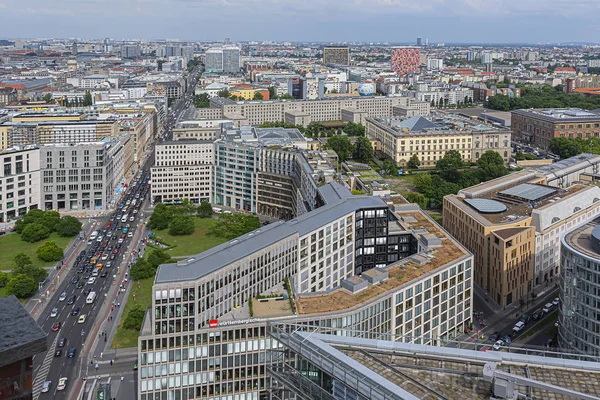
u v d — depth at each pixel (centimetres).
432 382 14050
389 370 14388
